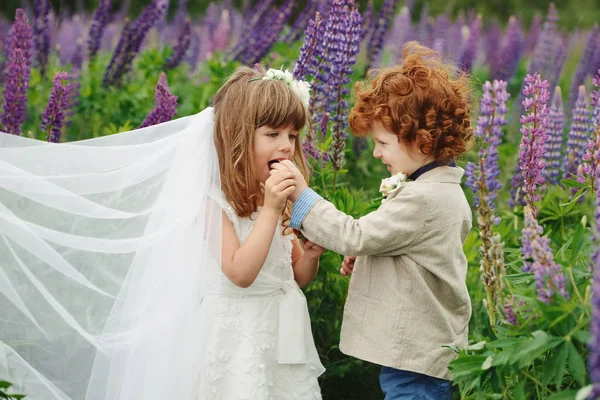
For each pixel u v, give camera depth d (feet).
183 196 9.52
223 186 9.66
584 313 7.30
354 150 17.10
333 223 9.07
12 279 9.75
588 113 13.46
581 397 6.31
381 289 9.31
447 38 26.78
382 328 9.20
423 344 9.11
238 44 20.70
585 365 7.58
